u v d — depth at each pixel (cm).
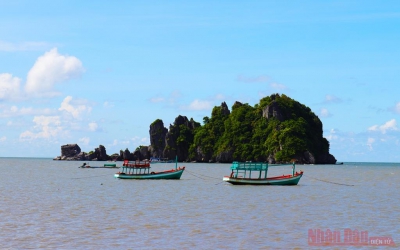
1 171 17475
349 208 6097
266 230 4575
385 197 7506
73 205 6225
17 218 5141
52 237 4222
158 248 3878
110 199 6969
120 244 3994
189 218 5197
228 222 4966
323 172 18488
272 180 9762
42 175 14350
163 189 8788
